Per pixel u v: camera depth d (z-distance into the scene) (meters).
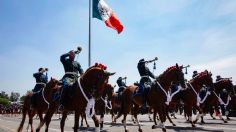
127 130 15.88
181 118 27.98
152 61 15.50
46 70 15.18
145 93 15.09
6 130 18.97
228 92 21.81
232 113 28.50
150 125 19.94
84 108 10.63
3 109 85.44
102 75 10.29
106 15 19.34
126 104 16.34
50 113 12.16
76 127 10.55
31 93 15.44
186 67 17.30
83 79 10.57
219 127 16.47
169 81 14.33
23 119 15.55
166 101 14.34
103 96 18.64
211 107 23.75
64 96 11.19
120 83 23.98
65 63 11.73
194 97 17.28
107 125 20.88
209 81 17.62
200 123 19.66
